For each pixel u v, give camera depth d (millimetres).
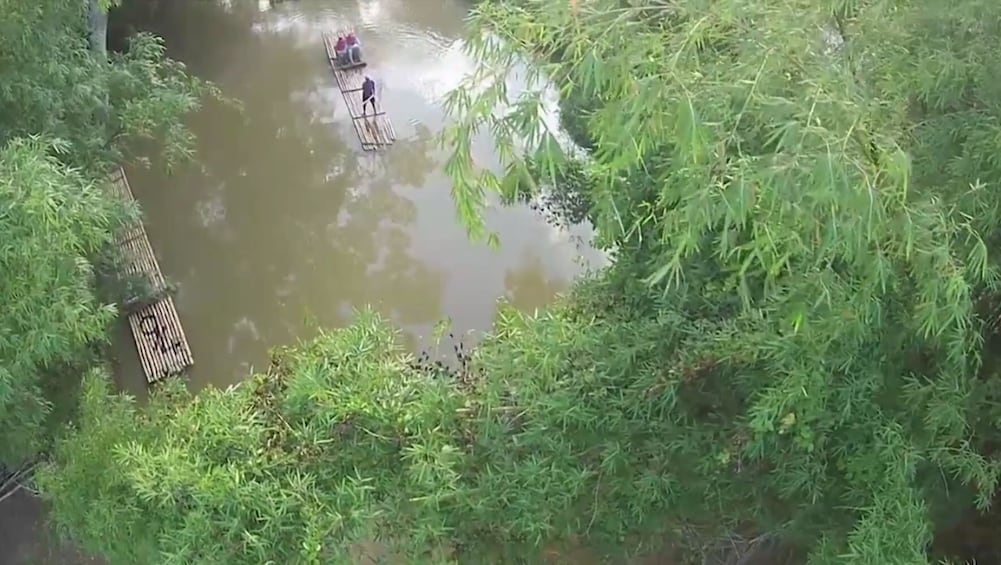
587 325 5316
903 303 4168
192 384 9641
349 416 4816
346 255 10977
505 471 4832
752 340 4625
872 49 4066
